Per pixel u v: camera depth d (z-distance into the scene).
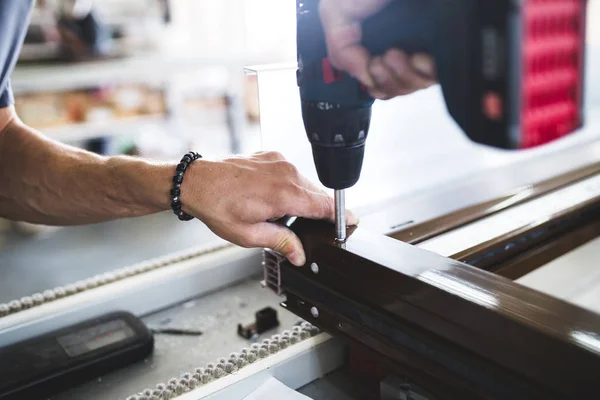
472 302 0.43
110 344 0.67
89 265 1.86
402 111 0.87
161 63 2.41
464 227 0.70
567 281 0.80
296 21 0.46
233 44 2.65
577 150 1.05
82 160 0.72
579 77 0.27
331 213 0.60
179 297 0.82
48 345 0.67
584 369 0.36
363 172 0.83
